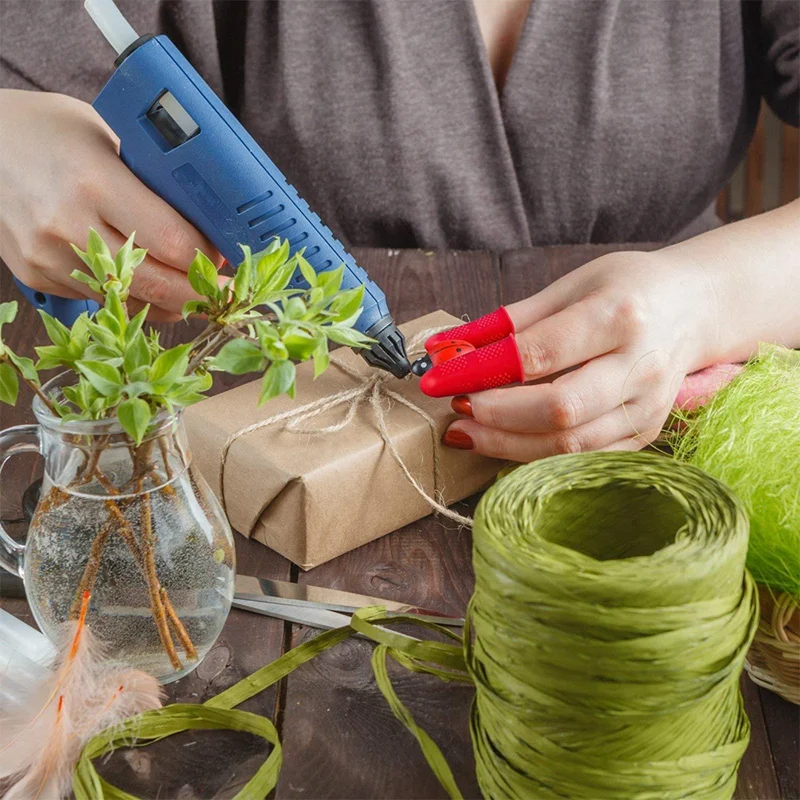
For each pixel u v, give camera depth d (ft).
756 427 1.68
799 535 1.41
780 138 5.41
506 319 2.10
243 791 1.34
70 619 1.42
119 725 1.42
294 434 1.90
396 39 3.39
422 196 3.58
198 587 1.45
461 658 1.53
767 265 2.24
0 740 1.39
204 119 1.90
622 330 1.94
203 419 1.95
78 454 1.35
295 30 3.38
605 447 1.95
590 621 1.12
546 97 3.58
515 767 1.28
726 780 1.30
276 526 1.87
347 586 1.82
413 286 2.96
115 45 1.94
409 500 1.96
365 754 1.46
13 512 1.98
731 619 1.17
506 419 1.89
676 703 1.16
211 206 1.97
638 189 3.78
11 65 3.07
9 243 2.30
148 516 1.38
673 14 3.59
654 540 1.35
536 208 3.77
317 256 1.98
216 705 1.51
